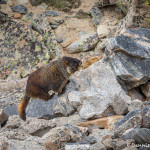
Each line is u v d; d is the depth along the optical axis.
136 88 23.09
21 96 24.58
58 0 34.97
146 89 22.48
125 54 22.47
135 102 19.30
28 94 19.53
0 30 32.78
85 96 20.09
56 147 15.28
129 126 15.37
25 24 32.78
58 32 32.84
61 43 31.95
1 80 27.98
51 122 19.02
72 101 20.59
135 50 22.39
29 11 34.50
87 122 18.73
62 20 33.44
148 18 27.02
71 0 34.94
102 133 17.00
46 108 21.89
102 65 22.77
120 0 30.50
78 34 32.16
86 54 30.86
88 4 34.25
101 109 19.47
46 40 31.98
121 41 22.58
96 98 19.84
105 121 18.48
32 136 16.91
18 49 31.44
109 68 22.45
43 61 30.42
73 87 22.03
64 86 21.92
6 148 13.34
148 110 15.19
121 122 16.25
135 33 23.53
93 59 24.78
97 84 21.84
